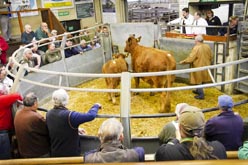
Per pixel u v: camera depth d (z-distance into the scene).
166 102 4.45
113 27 6.95
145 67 4.73
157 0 12.33
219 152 1.54
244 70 5.11
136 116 2.66
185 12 6.85
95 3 10.79
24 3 8.63
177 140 1.71
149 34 6.47
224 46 5.20
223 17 8.27
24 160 1.96
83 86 6.33
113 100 5.01
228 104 2.23
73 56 6.26
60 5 9.73
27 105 2.53
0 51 5.56
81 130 3.16
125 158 1.64
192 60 5.02
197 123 1.58
